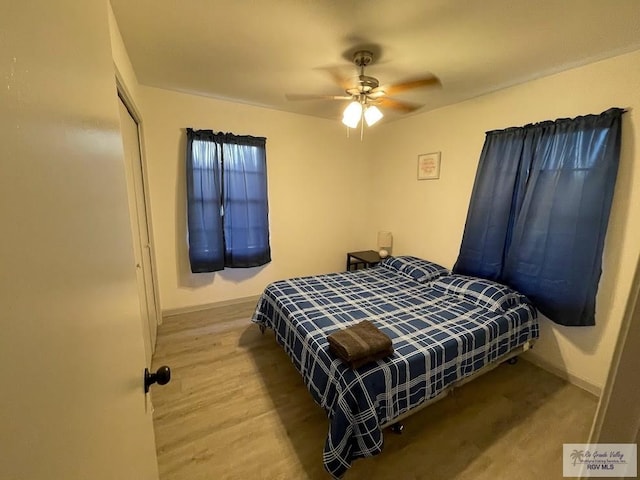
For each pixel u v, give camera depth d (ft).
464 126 9.55
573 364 7.22
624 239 6.31
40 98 1.19
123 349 2.26
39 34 1.21
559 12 4.87
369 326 5.87
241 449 5.29
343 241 14.02
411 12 4.99
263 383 7.07
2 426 0.83
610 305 6.57
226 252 11.00
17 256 0.97
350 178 13.67
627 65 6.08
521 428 5.84
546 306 7.36
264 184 11.30
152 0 4.75
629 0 4.49
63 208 1.35
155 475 3.04
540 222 7.42
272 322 8.21
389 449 5.34
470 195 9.59
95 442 1.54
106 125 2.23
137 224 7.48
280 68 7.38
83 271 1.55
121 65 5.83
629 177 6.17
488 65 6.91
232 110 10.49
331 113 11.84
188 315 10.68
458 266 9.58
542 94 7.48
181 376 7.30
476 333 6.24
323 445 5.40
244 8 4.95
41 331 1.10
